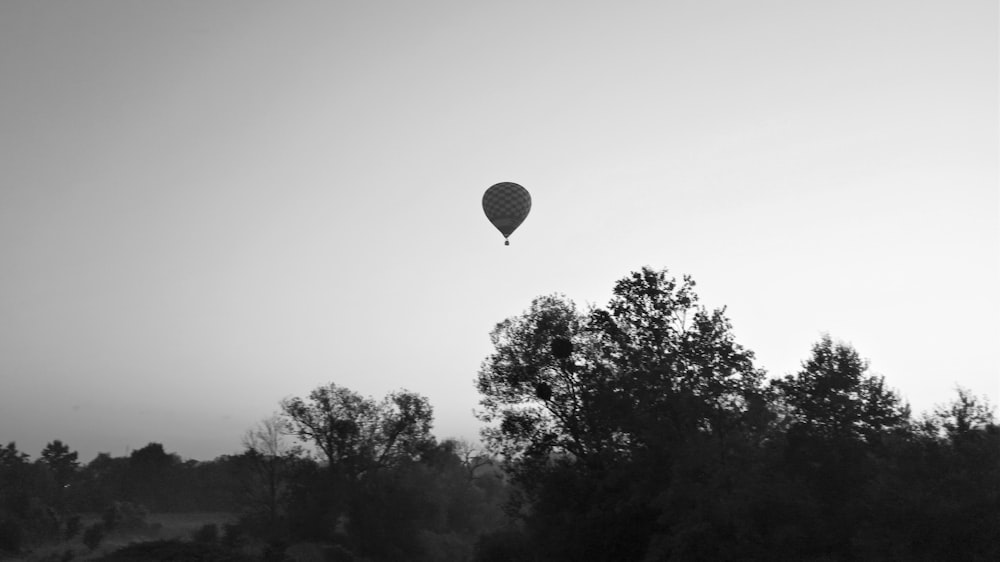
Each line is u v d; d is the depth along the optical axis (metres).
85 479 144.12
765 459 30.33
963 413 26.19
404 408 80.62
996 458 24.94
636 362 36.44
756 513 27.73
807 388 31.72
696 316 36.53
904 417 31.12
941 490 24.41
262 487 83.44
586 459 41.34
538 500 42.47
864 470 29.31
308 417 78.94
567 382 44.75
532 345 46.56
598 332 39.69
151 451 142.75
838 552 27.38
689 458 30.11
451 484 99.75
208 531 72.75
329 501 75.38
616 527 35.28
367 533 74.00
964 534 23.39
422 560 76.00
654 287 37.56
